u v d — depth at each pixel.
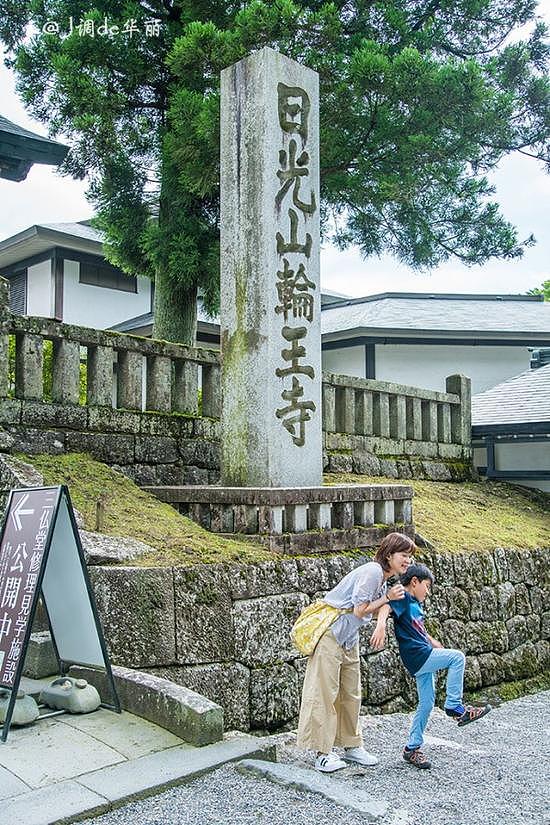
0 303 7.10
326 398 10.41
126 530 6.28
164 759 3.93
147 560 5.66
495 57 11.02
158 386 8.38
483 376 16.48
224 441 7.68
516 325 16.73
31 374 7.32
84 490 6.91
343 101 9.60
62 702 4.51
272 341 7.39
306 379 7.62
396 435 11.54
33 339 7.35
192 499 7.12
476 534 9.48
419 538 8.27
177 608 5.51
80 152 11.59
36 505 4.41
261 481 7.29
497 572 8.98
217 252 11.28
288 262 7.60
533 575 9.59
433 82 9.38
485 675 8.41
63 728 4.27
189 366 8.66
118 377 8.19
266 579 6.18
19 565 4.29
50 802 3.39
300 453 7.50
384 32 11.05
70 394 7.59
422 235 12.04
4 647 4.14
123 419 7.93
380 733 5.88
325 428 10.38
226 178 7.89
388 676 7.10
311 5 11.20
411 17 11.76
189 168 9.94
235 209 7.77
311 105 7.95
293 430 7.47
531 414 12.38
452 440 12.72
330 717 4.55
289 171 7.70
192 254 11.12
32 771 3.71
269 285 7.44
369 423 11.10
